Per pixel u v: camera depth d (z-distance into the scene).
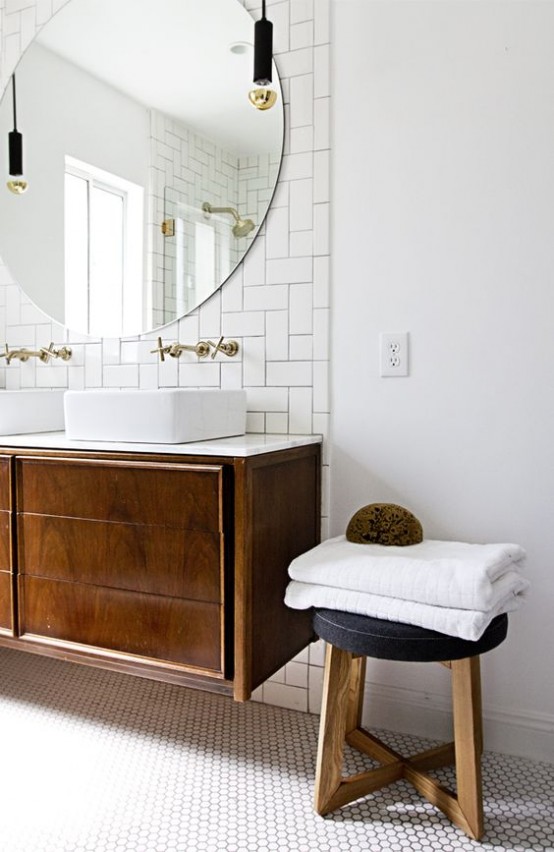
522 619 1.57
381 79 1.66
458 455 1.62
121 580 1.45
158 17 1.94
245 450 1.32
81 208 2.08
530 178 1.53
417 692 1.69
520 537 1.57
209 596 1.35
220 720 1.76
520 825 1.33
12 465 1.56
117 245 2.02
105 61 2.03
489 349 1.58
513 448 1.57
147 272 1.98
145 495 1.41
